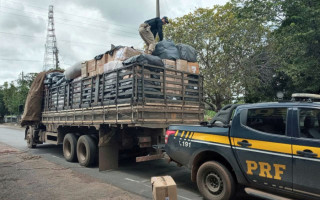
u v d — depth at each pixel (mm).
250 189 4043
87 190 5238
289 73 13711
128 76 5941
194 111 6832
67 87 8633
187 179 6180
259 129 4020
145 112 5660
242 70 15469
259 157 3910
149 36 8234
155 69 6023
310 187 3371
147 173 6797
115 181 5965
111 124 6422
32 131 11734
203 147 4641
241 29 15586
